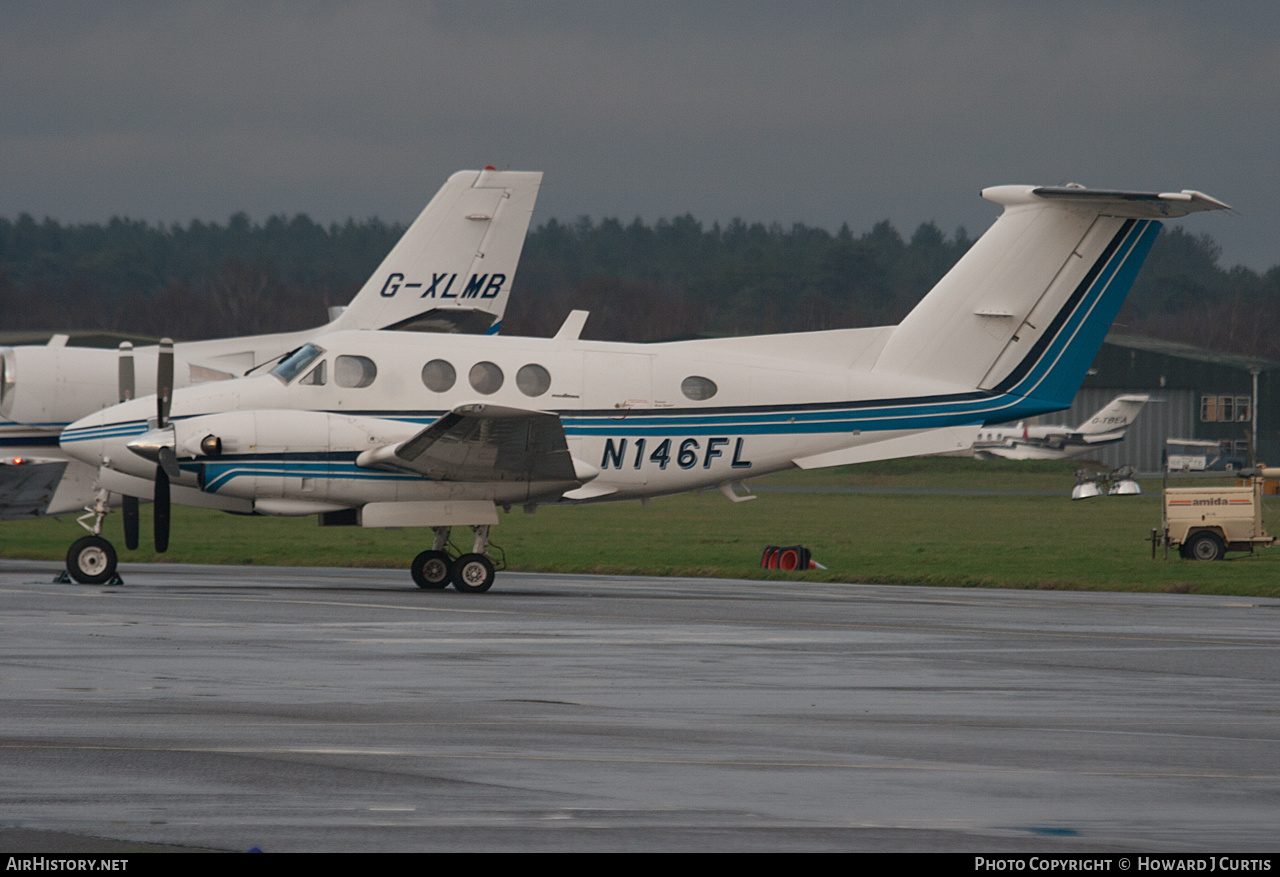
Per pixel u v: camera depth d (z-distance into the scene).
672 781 25.02
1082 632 50.25
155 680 34.78
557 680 36.12
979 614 57.41
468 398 65.06
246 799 23.34
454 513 63.78
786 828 22.23
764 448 68.19
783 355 69.12
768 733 29.45
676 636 46.56
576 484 64.75
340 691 33.69
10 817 22.14
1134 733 30.11
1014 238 69.06
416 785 24.42
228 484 61.12
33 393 69.31
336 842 21.09
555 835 21.64
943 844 21.53
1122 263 69.00
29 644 41.22
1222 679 38.31
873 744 28.53
